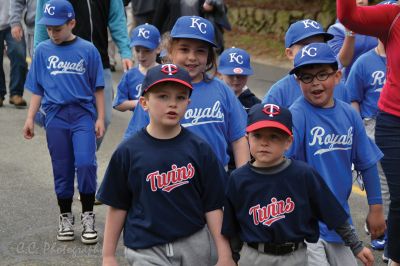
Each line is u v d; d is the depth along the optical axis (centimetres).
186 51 689
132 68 1048
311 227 601
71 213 932
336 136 671
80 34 1039
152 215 589
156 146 592
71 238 919
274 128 578
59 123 907
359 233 956
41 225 972
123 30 1088
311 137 670
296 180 587
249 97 933
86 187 906
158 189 589
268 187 587
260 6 2647
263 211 587
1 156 1295
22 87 1641
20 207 1041
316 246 647
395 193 750
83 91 914
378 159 684
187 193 593
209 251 609
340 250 663
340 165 675
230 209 598
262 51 2498
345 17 729
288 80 770
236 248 604
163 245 592
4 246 899
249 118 593
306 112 673
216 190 600
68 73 908
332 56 663
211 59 716
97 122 930
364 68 887
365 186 689
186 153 591
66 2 911
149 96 588
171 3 1522
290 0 2562
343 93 773
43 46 916
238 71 907
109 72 1062
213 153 601
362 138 682
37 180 1167
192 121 691
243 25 2708
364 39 983
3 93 1644
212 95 698
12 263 849
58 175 915
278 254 589
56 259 863
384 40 749
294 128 667
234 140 709
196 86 698
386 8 736
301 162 598
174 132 597
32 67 922
